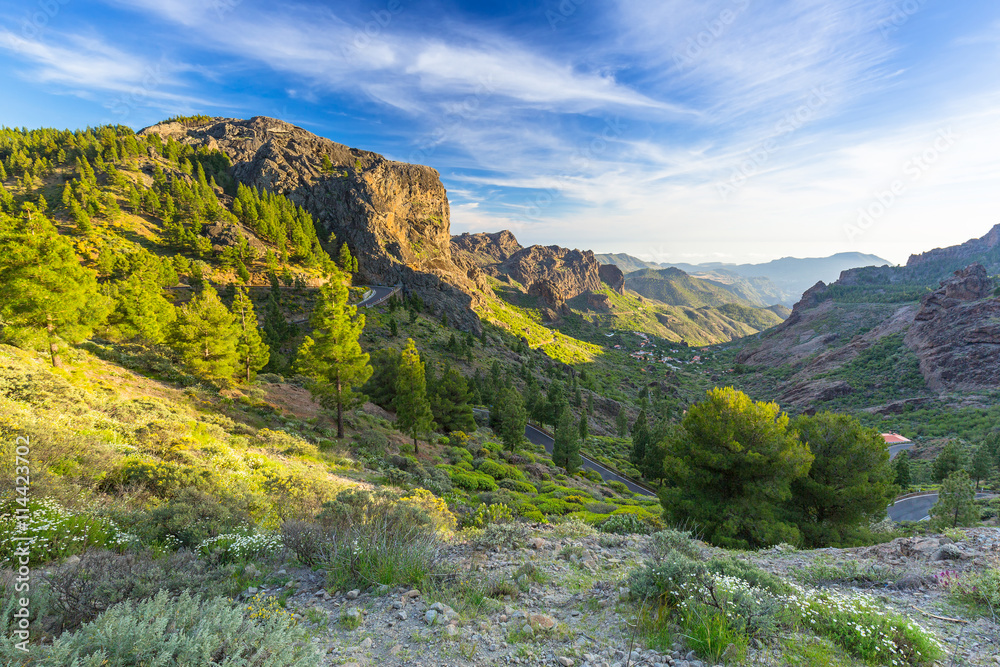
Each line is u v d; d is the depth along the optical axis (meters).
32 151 157.50
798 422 19.66
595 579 6.43
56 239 24.53
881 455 17.62
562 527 10.26
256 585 5.81
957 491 29.55
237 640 3.46
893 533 20.03
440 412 50.62
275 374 48.34
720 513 15.91
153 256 81.88
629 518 12.54
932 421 111.88
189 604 3.89
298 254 132.25
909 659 4.08
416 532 7.36
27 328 23.47
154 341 41.34
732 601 4.74
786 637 4.43
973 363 130.62
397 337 99.88
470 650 4.08
